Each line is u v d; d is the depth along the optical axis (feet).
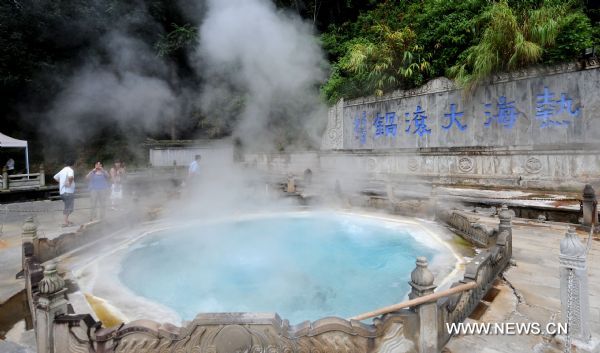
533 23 33.12
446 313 9.13
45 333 8.49
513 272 14.23
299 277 16.74
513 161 32.83
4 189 38.27
